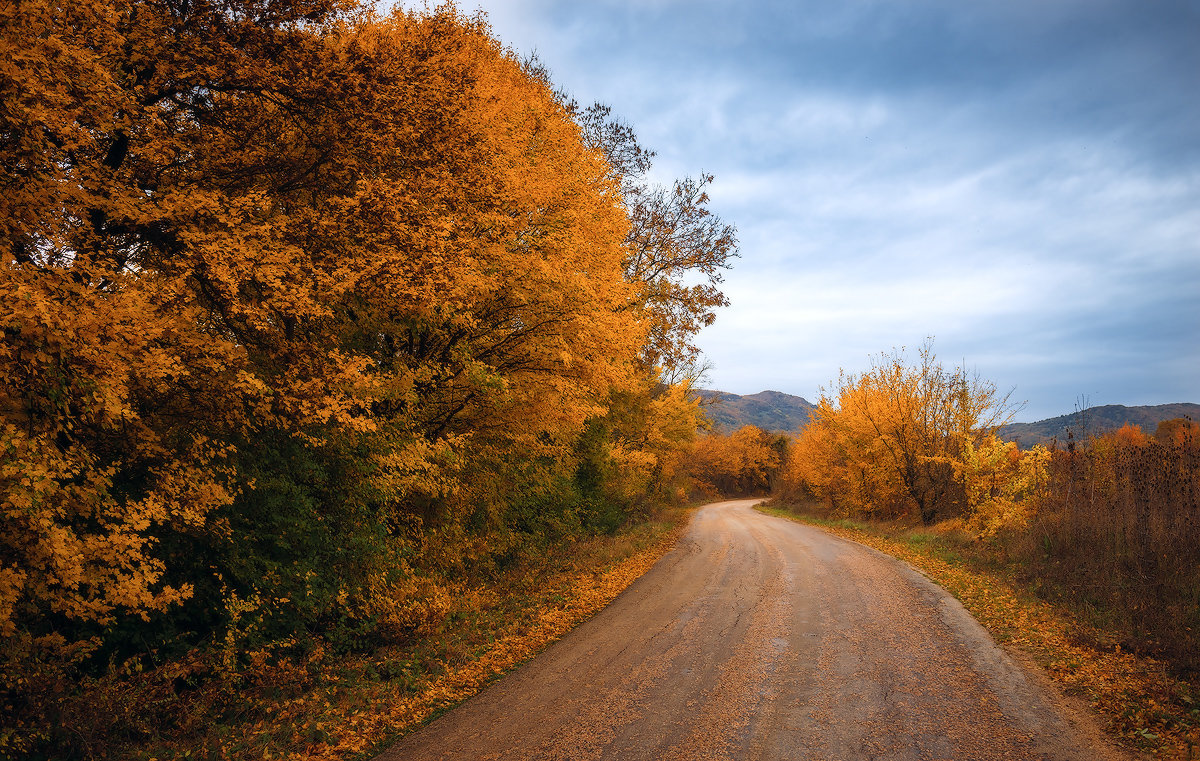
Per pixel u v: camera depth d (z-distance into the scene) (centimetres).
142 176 675
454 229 841
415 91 811
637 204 2303
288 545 756
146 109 620
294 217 721
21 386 466
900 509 2730
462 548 1216
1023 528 1564
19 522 450
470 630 934
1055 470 1653
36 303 427
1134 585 972
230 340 734
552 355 1118
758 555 1677
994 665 717
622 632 912
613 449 2347
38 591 465
